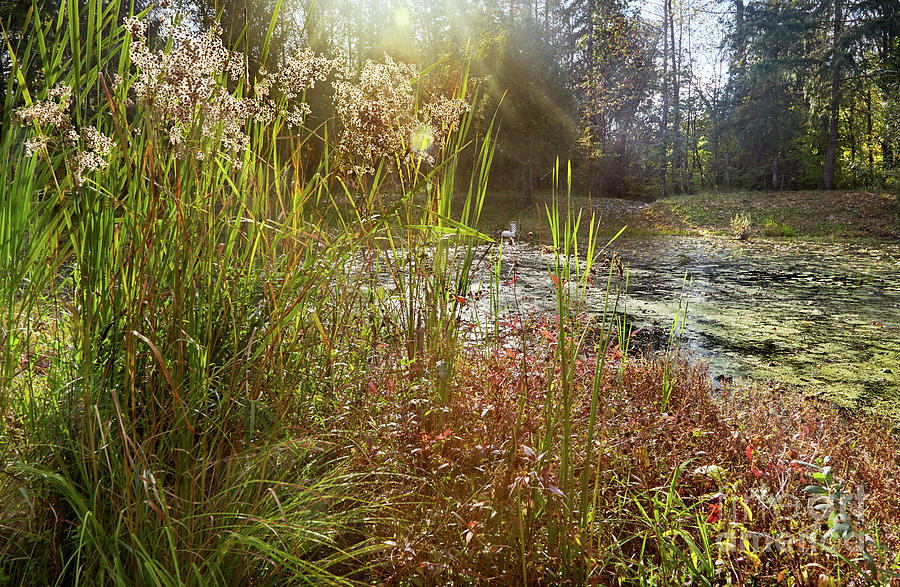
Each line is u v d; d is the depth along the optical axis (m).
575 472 1.98
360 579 1.58
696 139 42.81
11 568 1.27
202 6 1.57
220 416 1.46
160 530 1.30
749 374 4.88
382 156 1.91
